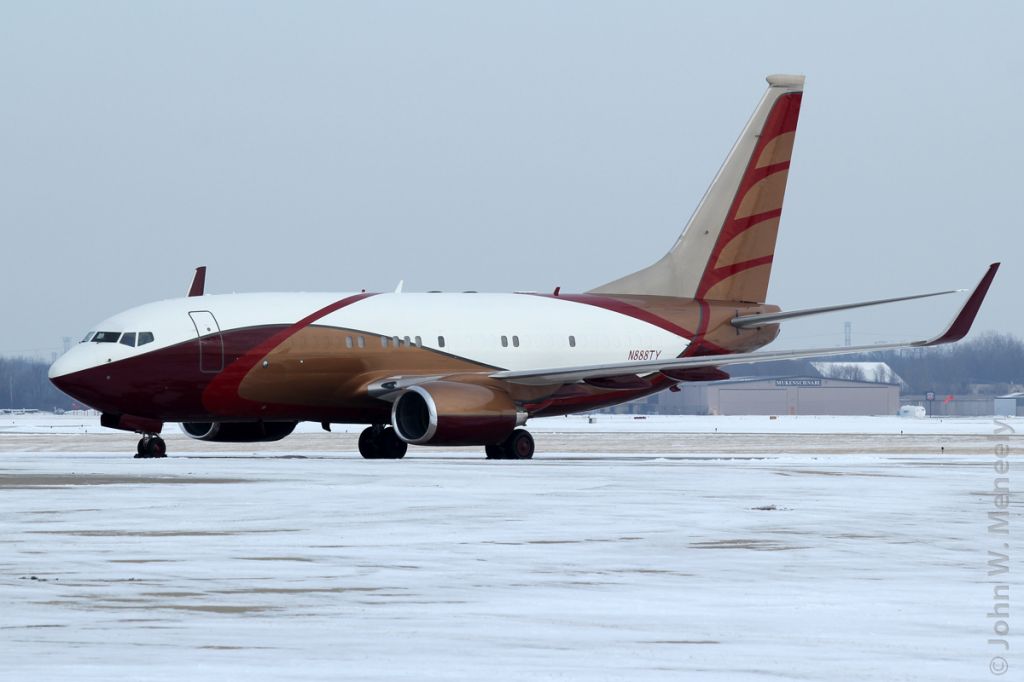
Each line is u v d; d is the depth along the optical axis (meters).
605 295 146.00
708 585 45.16
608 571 48.22
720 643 35.78
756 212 150.12
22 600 41.88
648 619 39.12
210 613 39.88
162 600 42.00
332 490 81.19
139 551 52.94
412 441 123.94
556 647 35.22
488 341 136.00
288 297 129.75
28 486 84.00
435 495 78.00
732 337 148.12
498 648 35.06
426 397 122.38
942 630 37.59
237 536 57.84
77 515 66.06
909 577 46.91
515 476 95.19
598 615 39.75
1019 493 81.19
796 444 182.62
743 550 53.72
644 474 98.56
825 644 35.69
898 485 87.81
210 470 101.38
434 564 49.78
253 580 45.94
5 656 33.75
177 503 72.44
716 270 149.00
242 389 124.25
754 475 97.88
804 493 80.75
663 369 129.38
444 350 133.62
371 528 60.91
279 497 76.19
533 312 139.62
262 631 37.22
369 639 36.16
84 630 37.25
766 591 44.00
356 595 43.09
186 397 122.44
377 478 92.19
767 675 31.88
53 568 48.38
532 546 54.88
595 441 192.50
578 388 135.62
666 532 59.62
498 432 125.38
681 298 147.62
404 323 132.25
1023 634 37.06
